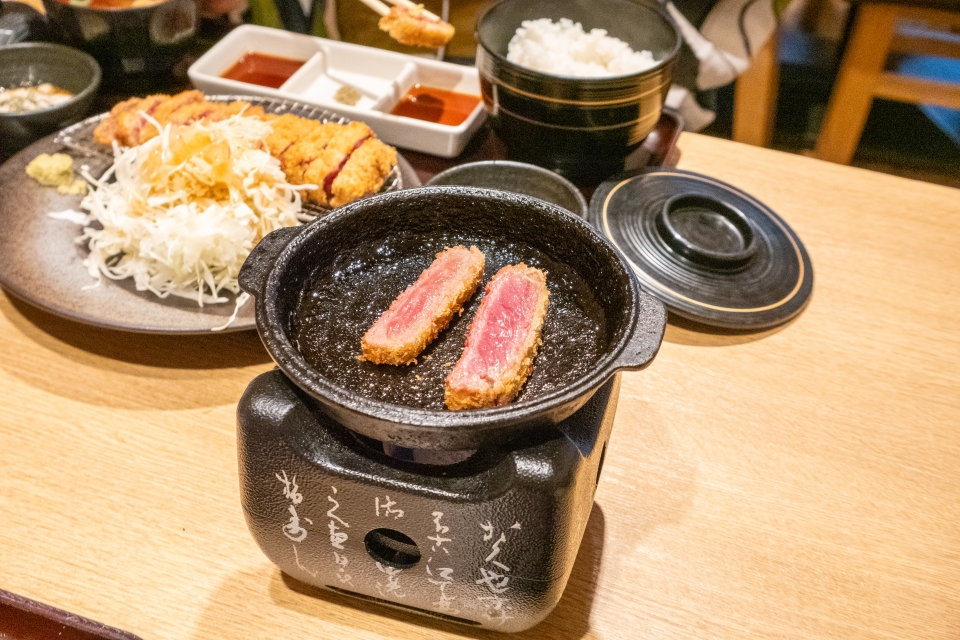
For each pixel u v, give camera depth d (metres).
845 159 0.70
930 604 0.33
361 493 0.26
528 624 0.29
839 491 0.36
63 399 0.38
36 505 0.33
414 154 0.54
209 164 0.43
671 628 0.31
